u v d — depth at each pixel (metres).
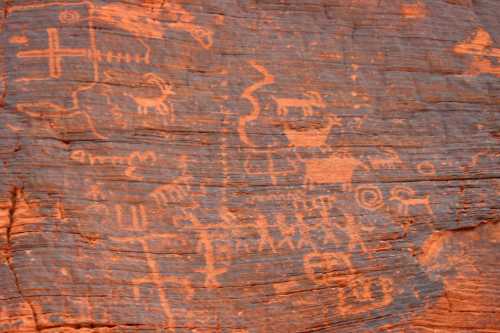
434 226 5.42
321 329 5.05
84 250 4.80
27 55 5.09
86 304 4.72
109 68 5.16
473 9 6.04
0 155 4.88
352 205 5.30
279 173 5.26
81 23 5.19
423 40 5.81
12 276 4.68
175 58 5.33
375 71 5.66
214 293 4.92
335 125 5.45
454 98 5.75
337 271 5.14
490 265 5.45
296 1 5.69
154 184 5.04
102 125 5.04
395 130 5.55
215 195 5.12
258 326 4.93
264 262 5.04
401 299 5.21
